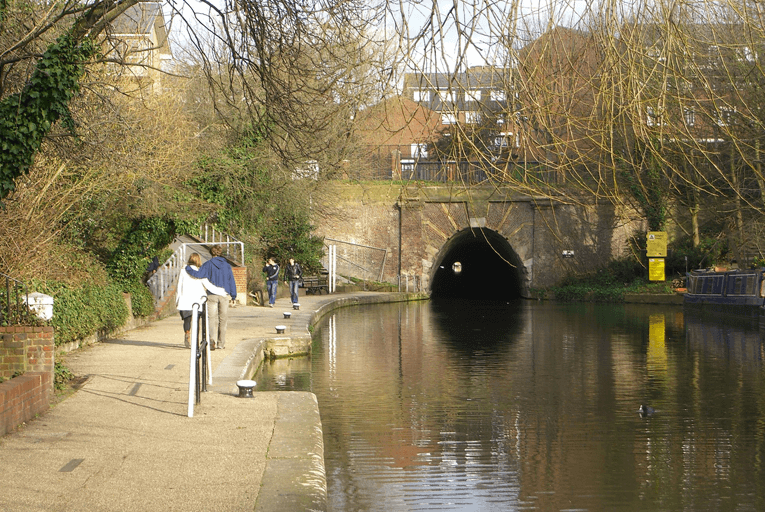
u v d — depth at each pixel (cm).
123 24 1127
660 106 424
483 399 1198
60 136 963
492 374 1448
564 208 4009
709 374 1459
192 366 795
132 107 1483
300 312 2416
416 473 800
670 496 735
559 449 901
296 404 863
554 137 426
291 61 776
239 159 2130
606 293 3809
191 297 1340
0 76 779
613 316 2944
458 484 764
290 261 2633
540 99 423
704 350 1844
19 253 1093
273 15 782
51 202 1268
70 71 757
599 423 1038
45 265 1205
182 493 540
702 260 3825
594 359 1667
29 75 924
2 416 687
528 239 4056
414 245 4044
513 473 805
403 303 3719
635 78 420
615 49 419
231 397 905
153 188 1652
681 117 448
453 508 693
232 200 2355
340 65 621
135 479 571
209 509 507
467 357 1681
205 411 819
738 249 3170
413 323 2556
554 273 4069
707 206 2019
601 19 423
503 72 433
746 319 2741
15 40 876
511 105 426
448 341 2003
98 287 1475
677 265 3894
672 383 1359
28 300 888
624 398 1214
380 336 2120
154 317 1894
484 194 3962
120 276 1708
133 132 1338
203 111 2202
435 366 1540
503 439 949
